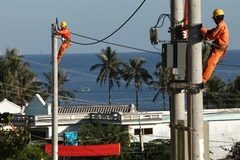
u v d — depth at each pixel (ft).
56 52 168.25
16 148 168.25
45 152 264.93
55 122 169.99
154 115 397.19
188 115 94.58
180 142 98.12
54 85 169.07
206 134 95.25
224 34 98.17
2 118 167.32
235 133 406.00
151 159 321.73
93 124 396.37
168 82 103.14
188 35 94.79
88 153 264.93
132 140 373.20
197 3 94.48
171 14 110.01
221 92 612.70
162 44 102.12
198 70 94.32
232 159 345.92
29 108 435.53
